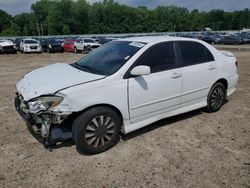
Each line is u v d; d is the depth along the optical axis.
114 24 107.38
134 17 110.44
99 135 3.96
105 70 4.23
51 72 4.41
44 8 107.88
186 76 4.88
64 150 4.09
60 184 3.32
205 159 3.88
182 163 3.77
